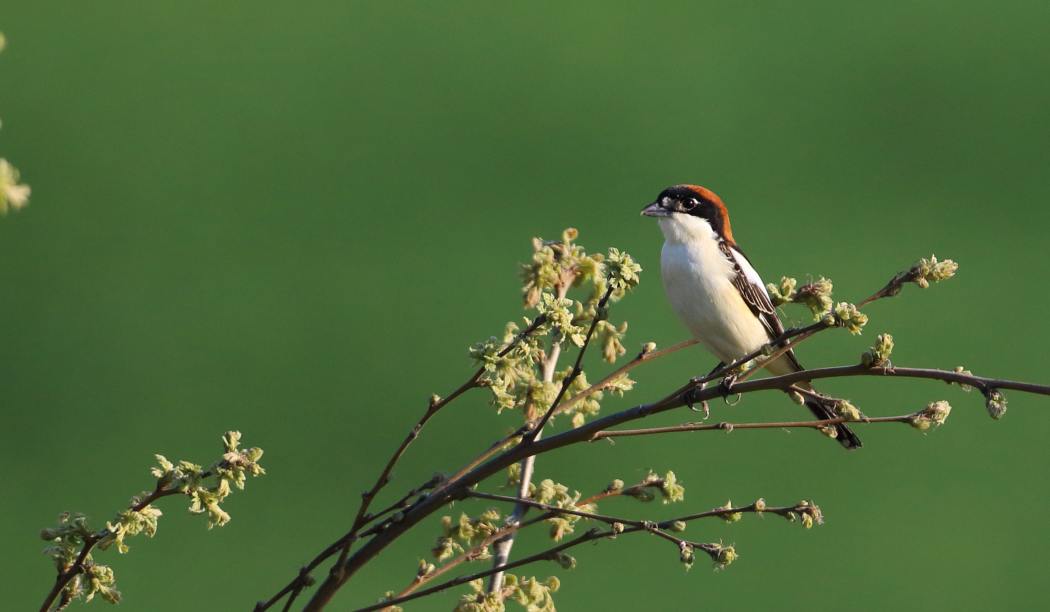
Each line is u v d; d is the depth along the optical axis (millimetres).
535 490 6426
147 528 5117
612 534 5660
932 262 5848
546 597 5906
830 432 5809
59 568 5145
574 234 6273
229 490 5086
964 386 5449
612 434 5730
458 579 5578
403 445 5590
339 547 5566
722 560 5527
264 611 5520
